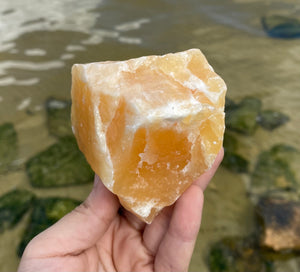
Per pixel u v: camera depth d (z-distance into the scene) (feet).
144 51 9.37
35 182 6.70
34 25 10.72
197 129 3.53
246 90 8.69
